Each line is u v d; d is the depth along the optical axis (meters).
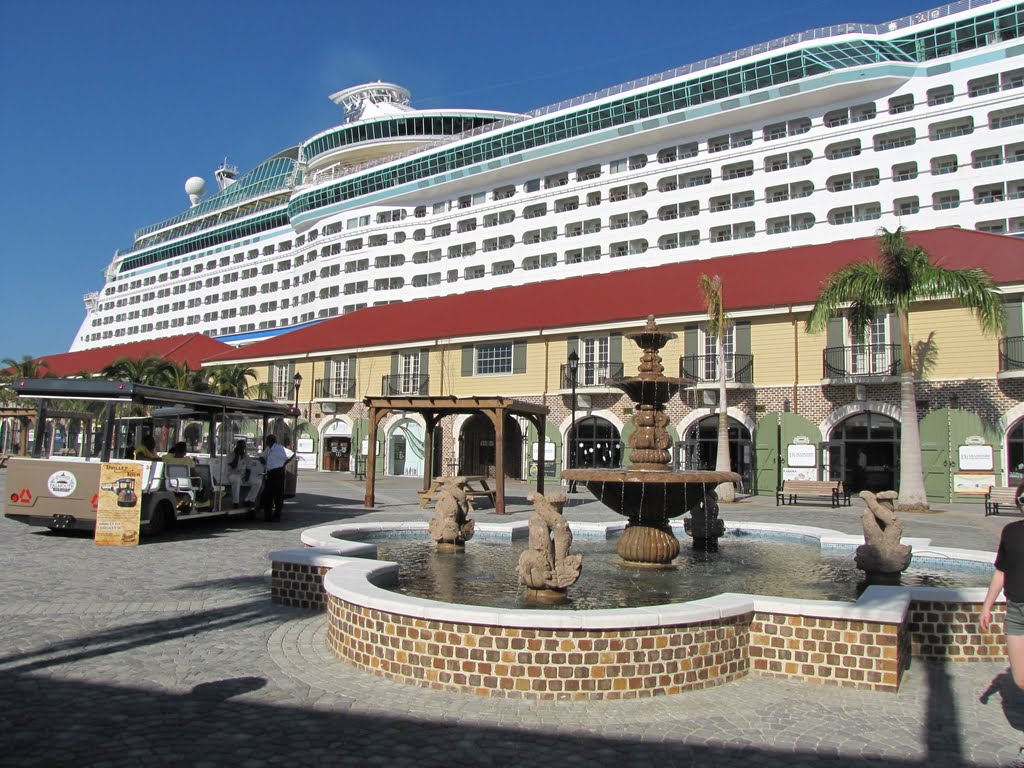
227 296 87.38
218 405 15.73
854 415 27.41
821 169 50.72
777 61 53.12
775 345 29.12
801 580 9.21
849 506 23.44
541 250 61.66
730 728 5.14
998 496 21.28
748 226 54.00
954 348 25.94
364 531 12.33
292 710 5.25
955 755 4.78
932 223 46.59
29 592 8.62
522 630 5.64
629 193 59.06
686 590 8.53
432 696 5.62
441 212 69.44
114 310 103.62
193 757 4.41
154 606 8.15
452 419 37.66
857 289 22.23
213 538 13.66
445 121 81.81
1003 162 45.38
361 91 89.62
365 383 40.81
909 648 6.85
